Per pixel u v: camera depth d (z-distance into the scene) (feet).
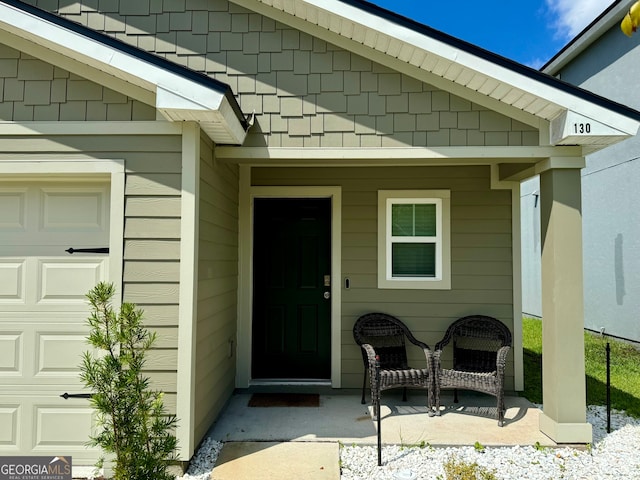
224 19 11.62
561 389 10.82
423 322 15.31
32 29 9.14
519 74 10.16
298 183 15.69
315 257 16.34
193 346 9.57
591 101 10.15
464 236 15.43
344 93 11.33
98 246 10.15
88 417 9.79
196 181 9.75
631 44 23.81
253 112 11.35
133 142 9.81
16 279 10.09
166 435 7.86
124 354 7.61
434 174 15.56
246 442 10.96
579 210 11.02
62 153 9.80
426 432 11.60
